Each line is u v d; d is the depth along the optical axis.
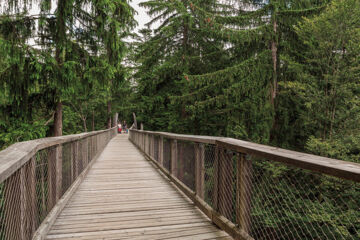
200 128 13.30
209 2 11.34
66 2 6.12
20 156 1.60
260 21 9.84
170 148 5.17
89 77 7.09
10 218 1.44
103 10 6.56
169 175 5.12
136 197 3.92
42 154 2.42
